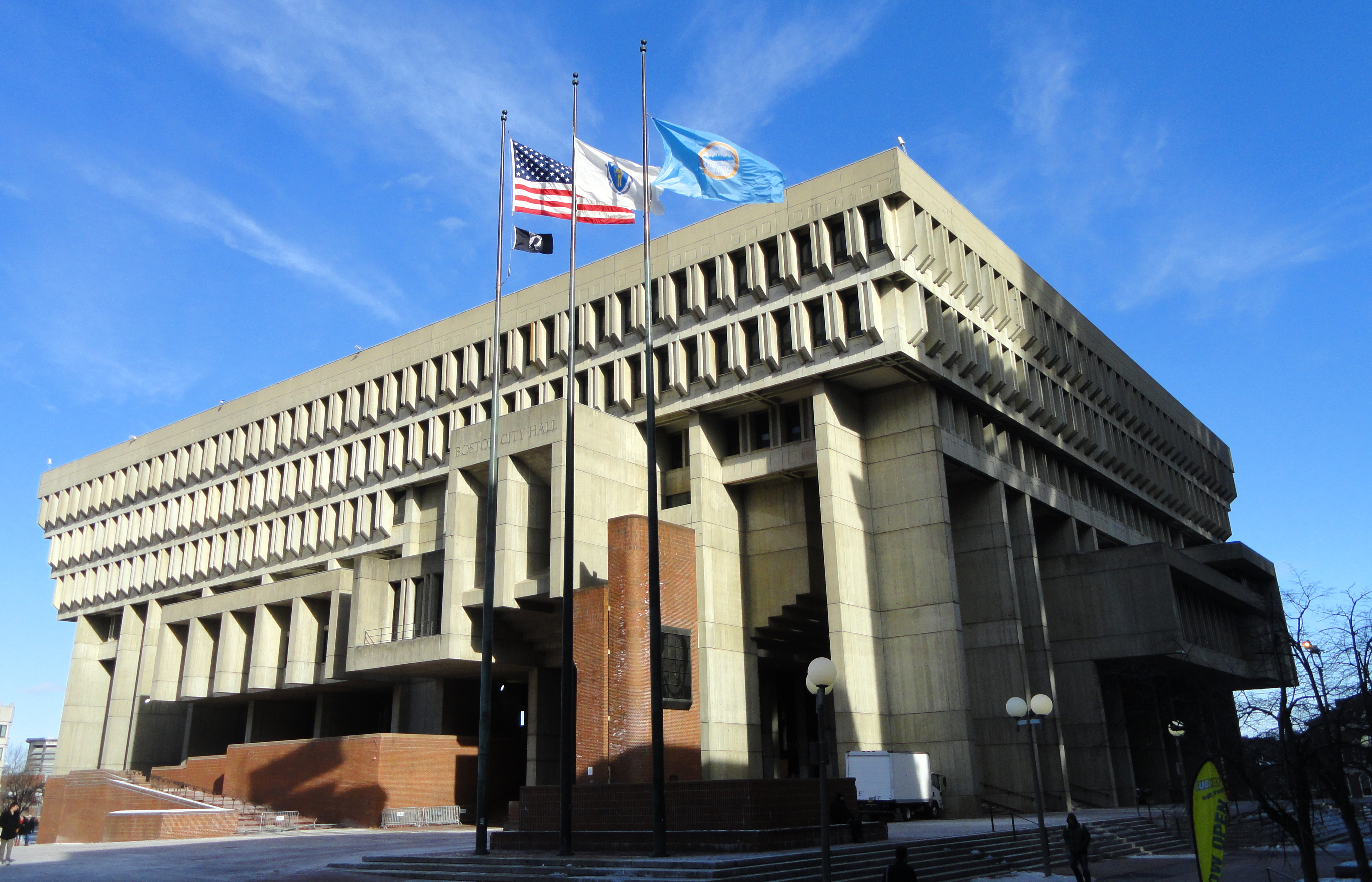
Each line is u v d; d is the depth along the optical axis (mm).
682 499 51188
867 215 46781
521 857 24875
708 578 47844
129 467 79250
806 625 51156
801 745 56219
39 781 104562
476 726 54969
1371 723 20719
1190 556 65812
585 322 54125
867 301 45125
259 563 67438
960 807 42344
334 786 47031
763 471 49125
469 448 49281
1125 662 51938
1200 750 51219
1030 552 51312
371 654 50219
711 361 49469
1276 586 72500
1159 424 68875
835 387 47625
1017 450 53656
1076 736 51375
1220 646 61750
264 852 32156
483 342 58438
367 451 63156
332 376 65688
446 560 48344
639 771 38562
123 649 75562
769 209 48750
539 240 31312
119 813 41500
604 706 40156
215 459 72250
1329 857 32375
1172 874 27078
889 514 47219
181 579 72375
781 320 48500
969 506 51031
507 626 49156
